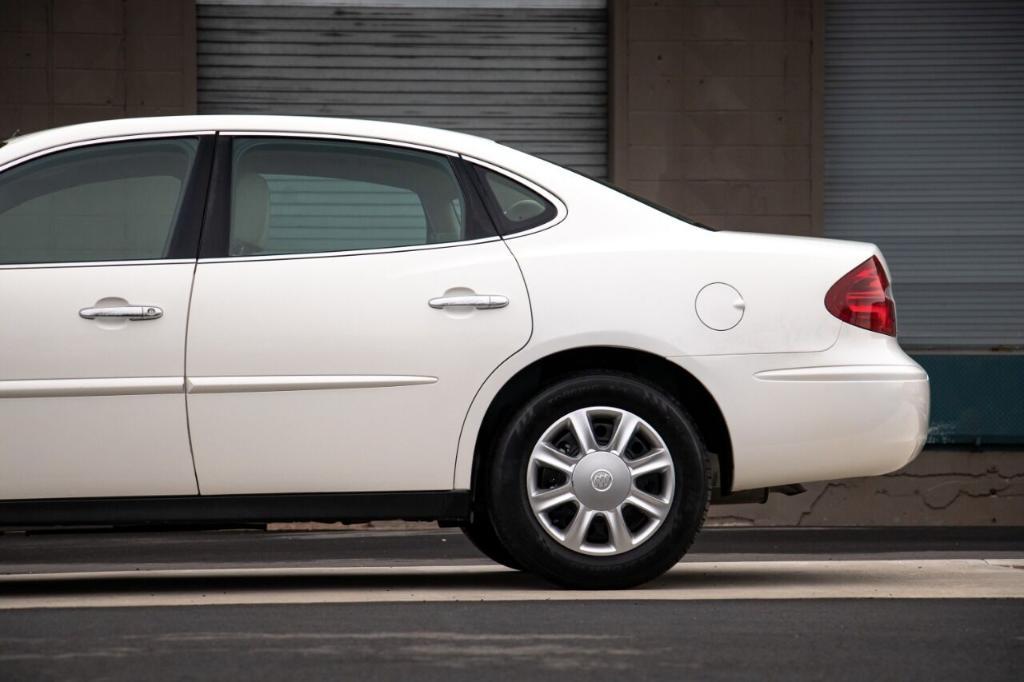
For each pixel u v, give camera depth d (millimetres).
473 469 8219
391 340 8031
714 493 8594
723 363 8180
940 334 18172
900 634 6539
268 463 7980
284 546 13484
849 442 8258
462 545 13438
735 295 8250
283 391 7980
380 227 8328
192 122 8445
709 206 17781
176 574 10016
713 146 17766
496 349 8086
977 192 18141
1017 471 16641
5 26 17281
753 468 8227
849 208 18062
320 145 8414
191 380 7949
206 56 17703
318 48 17781
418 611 7199
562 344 8102
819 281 8344
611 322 8125
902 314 18141
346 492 8047
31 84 17312
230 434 7965
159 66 17422
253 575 9836
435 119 17922
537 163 8516
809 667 5797
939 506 16594
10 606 7477
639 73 17688
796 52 17781
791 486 8523
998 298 18172
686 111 17719
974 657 6023
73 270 8062
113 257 8133
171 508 7992
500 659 5926
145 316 7965
